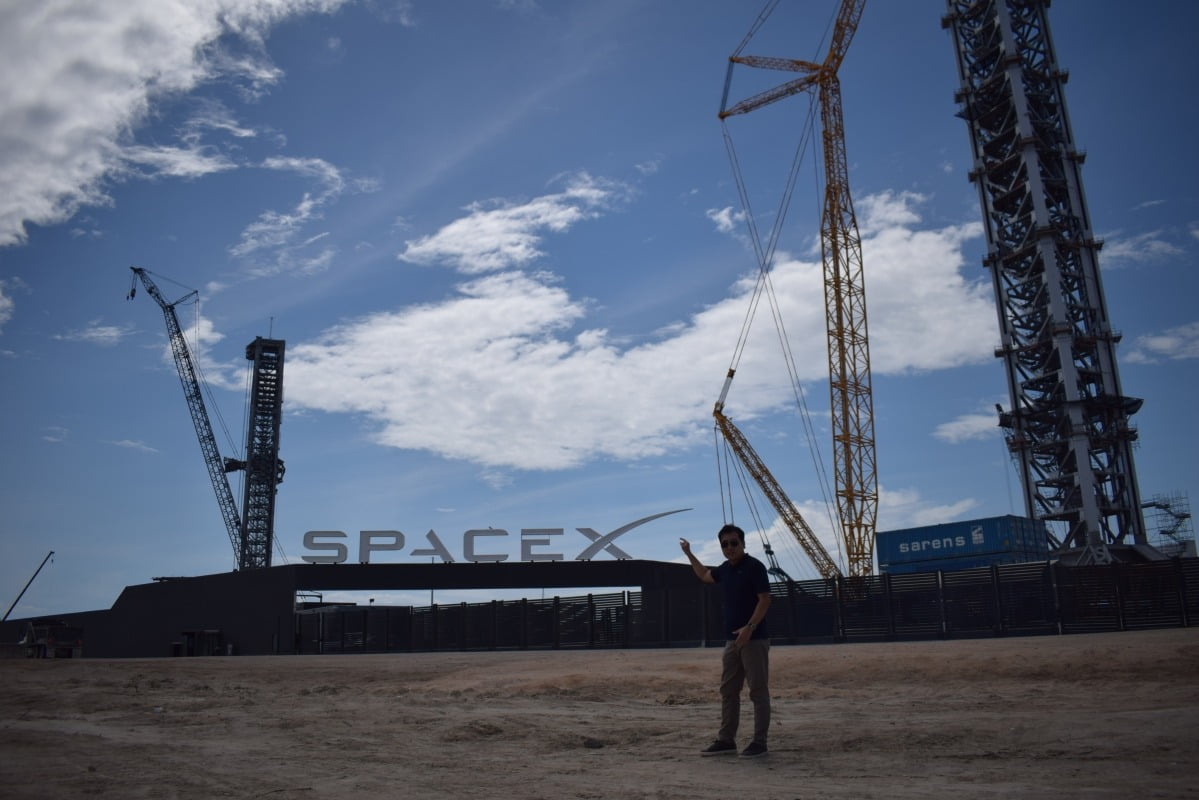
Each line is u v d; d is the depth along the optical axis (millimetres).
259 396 193875
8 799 9398
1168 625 39469
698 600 54188
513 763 11445
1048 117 137375
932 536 87062
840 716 15367
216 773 10906
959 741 11305
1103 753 10102
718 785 9398
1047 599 43062
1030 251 131500
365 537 83438
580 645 60250
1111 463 125750
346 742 13555
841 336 97750
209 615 87000
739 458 109375
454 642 68250
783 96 109062
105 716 18484
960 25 144625
